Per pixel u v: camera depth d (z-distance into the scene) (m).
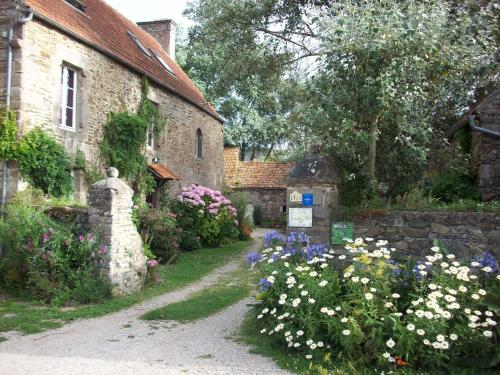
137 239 8.63
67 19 11.38
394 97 6.75
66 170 10.37
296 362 4.41
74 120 11.17
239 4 13.97
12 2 9.46
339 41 6.87
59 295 7.37
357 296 4.45
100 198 7.94
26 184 9.39
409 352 4.06
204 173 19.53
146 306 7.36
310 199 6.46
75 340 5.39
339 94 6.97
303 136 9.14
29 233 7.79
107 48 12.31
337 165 7.14
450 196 9.32
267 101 25.41
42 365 4.48
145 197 13.84
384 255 4.81
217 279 9.95
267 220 27.45
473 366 4.03
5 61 9.41
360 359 4.20
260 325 5.57
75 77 11.22
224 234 16.69
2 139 9.19
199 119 19.00
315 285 4.70
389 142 7.52
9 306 7.09
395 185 7.77
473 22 7.90
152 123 14.60
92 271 7.73
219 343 5.22
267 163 29.44
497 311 4.12
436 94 7.98
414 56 6.72
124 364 4.52
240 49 14.87
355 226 6.38
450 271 4.37
